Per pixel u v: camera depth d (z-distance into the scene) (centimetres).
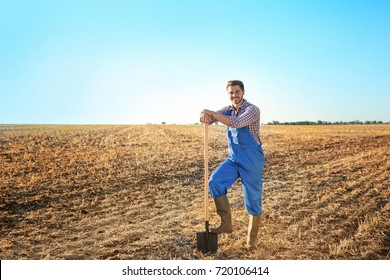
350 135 3109
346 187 962
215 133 3422
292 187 970
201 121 529
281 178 1105
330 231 614
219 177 520
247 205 534
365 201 813
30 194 862
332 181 1052
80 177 1073
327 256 515
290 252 530
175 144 2178
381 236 586
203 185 999
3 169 1195
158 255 521
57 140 2497
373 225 636
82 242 573
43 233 613
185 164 1352
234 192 916
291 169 1266
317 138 2752
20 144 2130
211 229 529
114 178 1062
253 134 525
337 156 1645
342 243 551
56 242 574
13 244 561
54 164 1309
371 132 3609
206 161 531
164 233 609
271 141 2478
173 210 749
